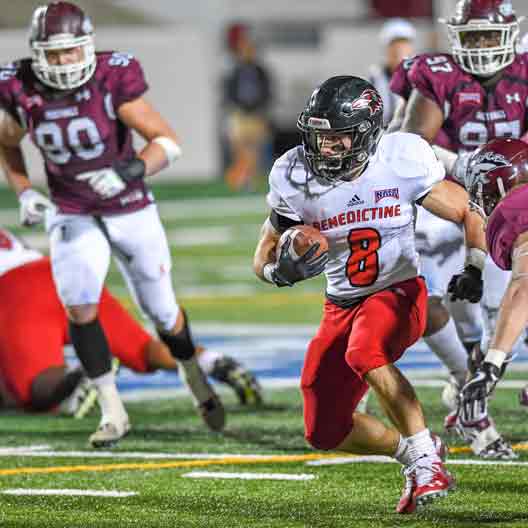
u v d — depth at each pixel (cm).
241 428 2023
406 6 8200
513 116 1833
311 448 1852
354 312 1488
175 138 1912
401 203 1462
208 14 8600
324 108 1399
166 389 2439
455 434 1900
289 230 1443
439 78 1831
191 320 3175
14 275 2227
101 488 1622
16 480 1683
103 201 1894
